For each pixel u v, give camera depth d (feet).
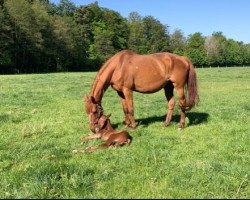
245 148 27.89
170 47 426.10
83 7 346.13
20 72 252.42
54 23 270.26
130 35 378.32
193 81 36.01
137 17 438.81
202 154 26.43
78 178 20.24
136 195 18.63
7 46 238.68
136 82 34.40
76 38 291.58
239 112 45.09
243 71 193.06
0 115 41.86
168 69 35.09
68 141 30.53
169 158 25.08
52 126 36.47
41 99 58.70
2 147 28.04
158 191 19.15
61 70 280.51
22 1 248.11
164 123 36.37
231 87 87.76
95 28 348.38
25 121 39.40
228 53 432.25
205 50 418.92
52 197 18.19
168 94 36.78
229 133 33.37
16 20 240.94
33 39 248.11
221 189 19.58
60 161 24.16
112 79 33.73
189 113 44.42
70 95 64.80
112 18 359.46
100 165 23.30
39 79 118.21
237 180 20.57
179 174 21.39
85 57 304.71
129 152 26.32
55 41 267.18
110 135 28.63
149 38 419.13
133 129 34.58
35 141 30.17
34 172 21.09
